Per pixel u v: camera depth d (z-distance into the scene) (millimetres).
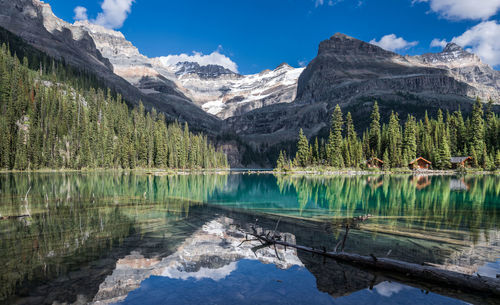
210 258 10953
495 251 11531
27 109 110312
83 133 111750
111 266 9836
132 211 21844
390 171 86812
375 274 9312
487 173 79312
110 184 48156
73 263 10086
